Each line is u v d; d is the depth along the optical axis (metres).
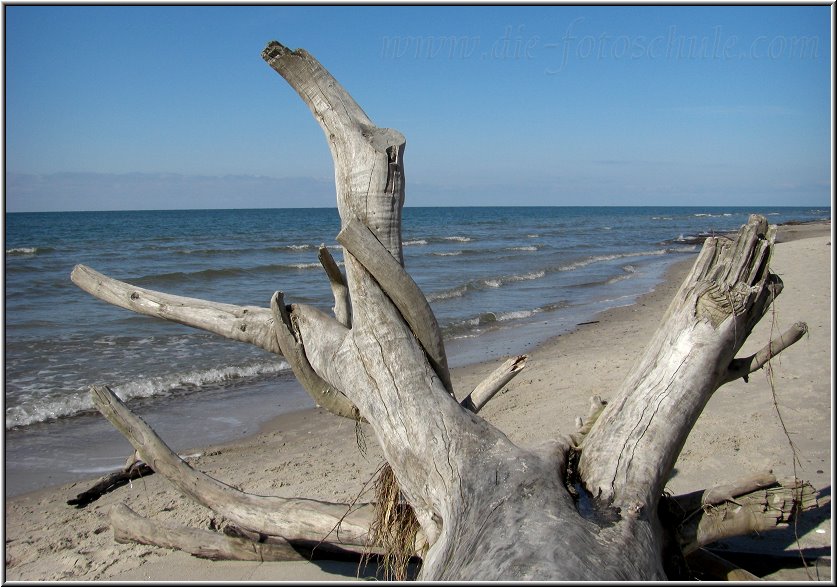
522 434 6.15
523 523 2.54
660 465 3.10
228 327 4.03
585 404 7.08
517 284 21.02
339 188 3.58
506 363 3.79
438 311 15.47
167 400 8.45
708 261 3.53
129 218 94.88
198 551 4.06
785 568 3.50
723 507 3.22
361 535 3.56
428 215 119.06
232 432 7.26
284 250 33.62
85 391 8.49
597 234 53.06
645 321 13.63
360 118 3.62
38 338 11.52
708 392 3.34
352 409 3.79
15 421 7.47
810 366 7.26
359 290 3.49
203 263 26.14
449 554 2.62
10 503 5.39
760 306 3.40
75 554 4.28
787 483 3.22
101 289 4.46
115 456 6.58
